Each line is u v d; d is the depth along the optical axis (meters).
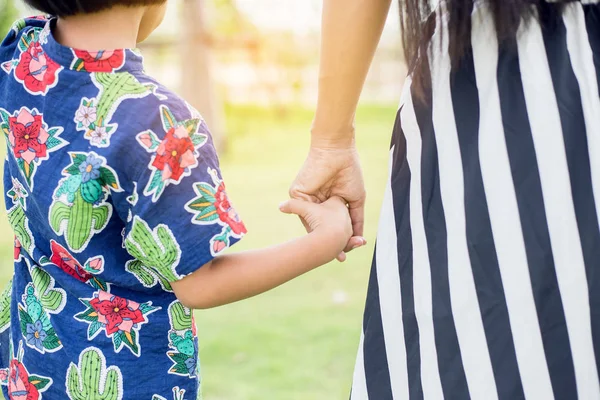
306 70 12.55
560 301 0.98
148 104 1.07
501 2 1.01
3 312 1.34
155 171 1.05
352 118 1.28
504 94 1.03
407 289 1.12
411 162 1.12
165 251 1.06
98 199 1.07
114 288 1.14
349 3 1.17
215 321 3.21
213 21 10.62
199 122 1.11
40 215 1.13
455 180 1.05
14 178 1.18
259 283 1.14
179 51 8.62
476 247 1.03
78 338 1.15
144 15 1.21
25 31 1.19
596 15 1.02
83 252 1.10
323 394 2.48
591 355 0.98
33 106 1.12
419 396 1.10
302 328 3.08
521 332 1.00
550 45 1.02
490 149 1.02
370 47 1.20
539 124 1.00
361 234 1.36
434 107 1.08
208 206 1.07
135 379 1.15
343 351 2.84
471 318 1.04
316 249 1.20
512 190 1.01
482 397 1.03
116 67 1.09
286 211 1.28
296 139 9.57
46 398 1.18
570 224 0.98
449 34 1.05
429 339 1.08
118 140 1.05
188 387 1.20
